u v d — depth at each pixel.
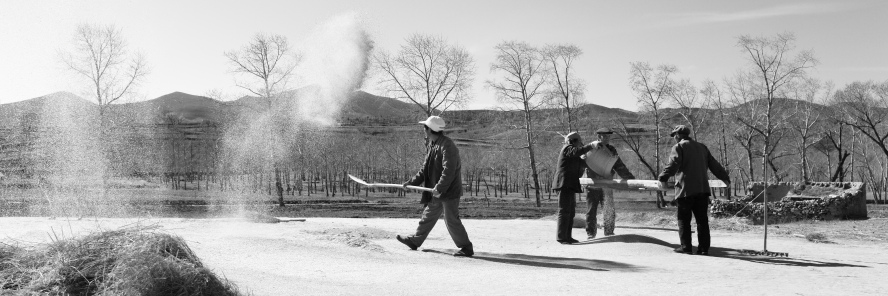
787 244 12.59
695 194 10.16
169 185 84.06
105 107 35.22
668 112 56.22
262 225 13.07
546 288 6.53
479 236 12.98
